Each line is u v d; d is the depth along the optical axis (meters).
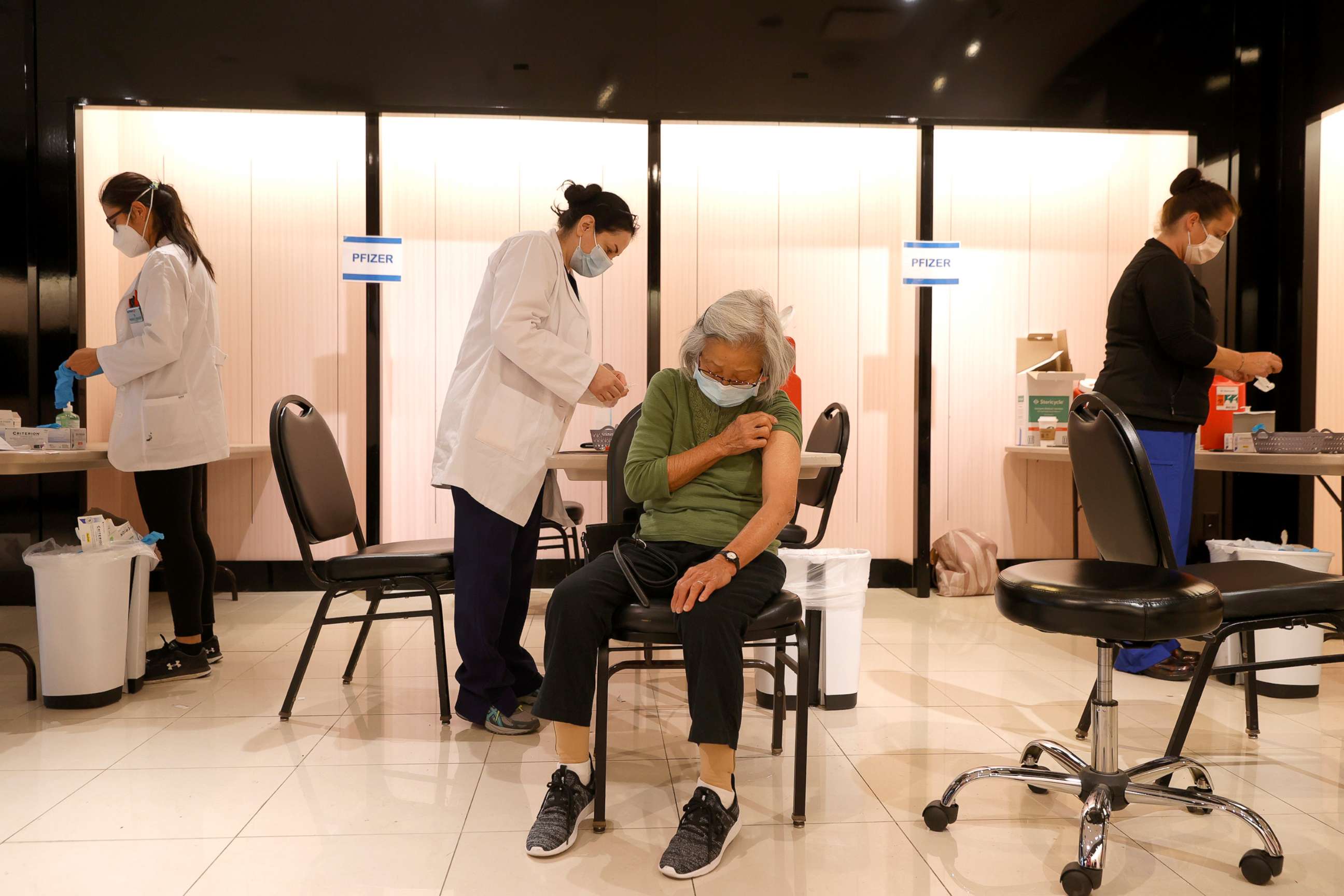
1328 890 1.52
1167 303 2.65
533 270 2.31
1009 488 4.77
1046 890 1.53
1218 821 1.80
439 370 4.61
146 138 4.47
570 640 1.69
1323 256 4.15
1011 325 4.77
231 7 4.13
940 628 3.69
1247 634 2.32
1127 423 1.79
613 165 4.65
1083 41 4.32
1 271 4.08
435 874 1.58
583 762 1.77
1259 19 4.25
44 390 4.11
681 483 1.86
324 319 4.56
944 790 1.97
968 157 4.74
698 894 1.51
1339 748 2.22
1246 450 3.19
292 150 4.52
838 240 4.73
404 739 2.30
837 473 3.02
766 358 1.82
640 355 4.68
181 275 2.86
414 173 4.57
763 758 2.17
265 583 4.54
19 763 2.12
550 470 2.62
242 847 1.68
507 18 4.20
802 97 4.28
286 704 2.46
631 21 4.23
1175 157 4.59
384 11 4.17
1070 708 2.57
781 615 1.72
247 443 4.48
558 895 1.51
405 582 2.45
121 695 2.66
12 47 4.06
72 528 4.10
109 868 1.60
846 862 1.63
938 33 4.30
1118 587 1.57
